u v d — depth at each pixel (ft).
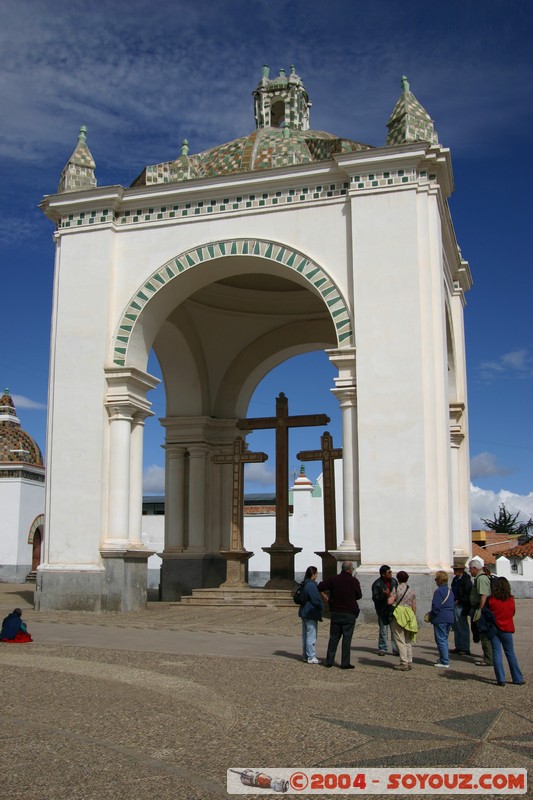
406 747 16.57
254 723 18.51
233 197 46.96
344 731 17.84
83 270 48.08
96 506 45.01
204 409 62.80
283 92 61.05
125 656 28.19
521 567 67.00
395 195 43.50
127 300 47.60
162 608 47.78
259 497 110.01
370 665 27.68
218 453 63.21
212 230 47.06
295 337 64.69
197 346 62.59
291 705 20.54
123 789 13.88
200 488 61.67
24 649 29.81
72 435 46.11
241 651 29.94
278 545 55.31
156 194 47.88
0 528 91.71
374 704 20.83
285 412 57.31
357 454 42.04
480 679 25.03
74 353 47.11
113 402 45.93
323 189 45.50
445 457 40.65
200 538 60.95
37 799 13.37
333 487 53.88
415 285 42.32
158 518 97.25
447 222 48.06
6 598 53.01
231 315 63.87
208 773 14.82
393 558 39.99
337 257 44.55
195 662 27.09
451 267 54.90
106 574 44.24
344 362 42.96
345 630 26.84
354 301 43.06
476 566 29.66
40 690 21.90
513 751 16.40
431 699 21.62
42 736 17.08
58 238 49.26
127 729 17.78
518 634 36.29
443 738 17.31
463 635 31.42
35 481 95.66
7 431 97.50
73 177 49.85
